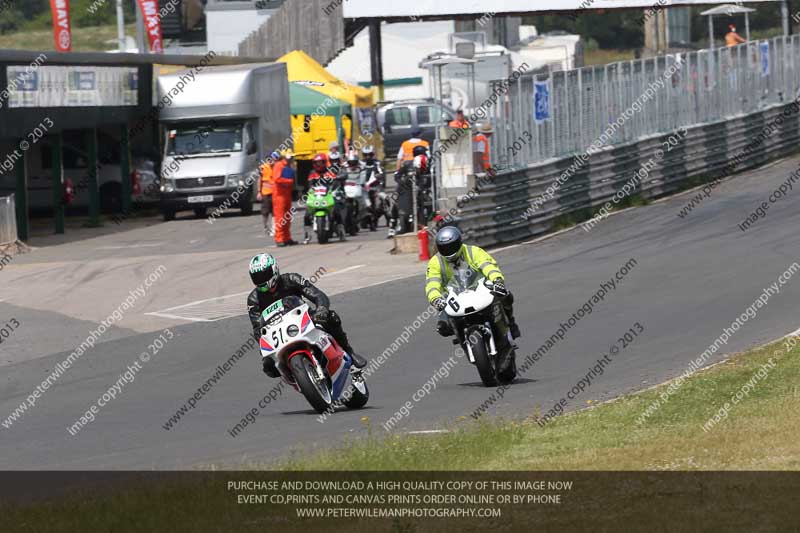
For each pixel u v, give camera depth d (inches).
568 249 3356.3
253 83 5221.5
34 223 5241.1
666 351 1950.1
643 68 4505.4
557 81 3971.5
